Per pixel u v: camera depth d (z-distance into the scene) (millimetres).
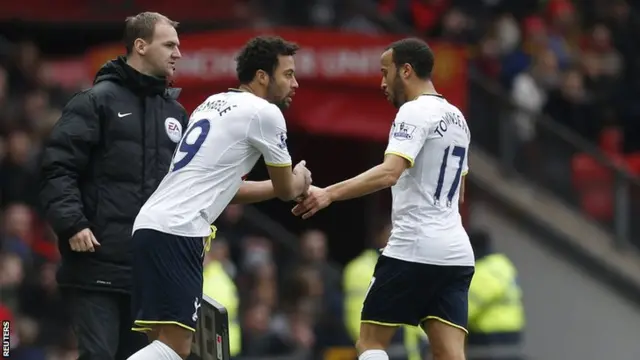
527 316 61188
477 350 46625
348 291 46656
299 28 55125
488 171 60531
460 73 52625
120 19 64375
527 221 60938
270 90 29594
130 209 31094
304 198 29891
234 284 47000
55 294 48312
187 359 31156
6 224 49062
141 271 28672
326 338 48812
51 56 68438
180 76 50281
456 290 31000
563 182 61844
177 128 31781
